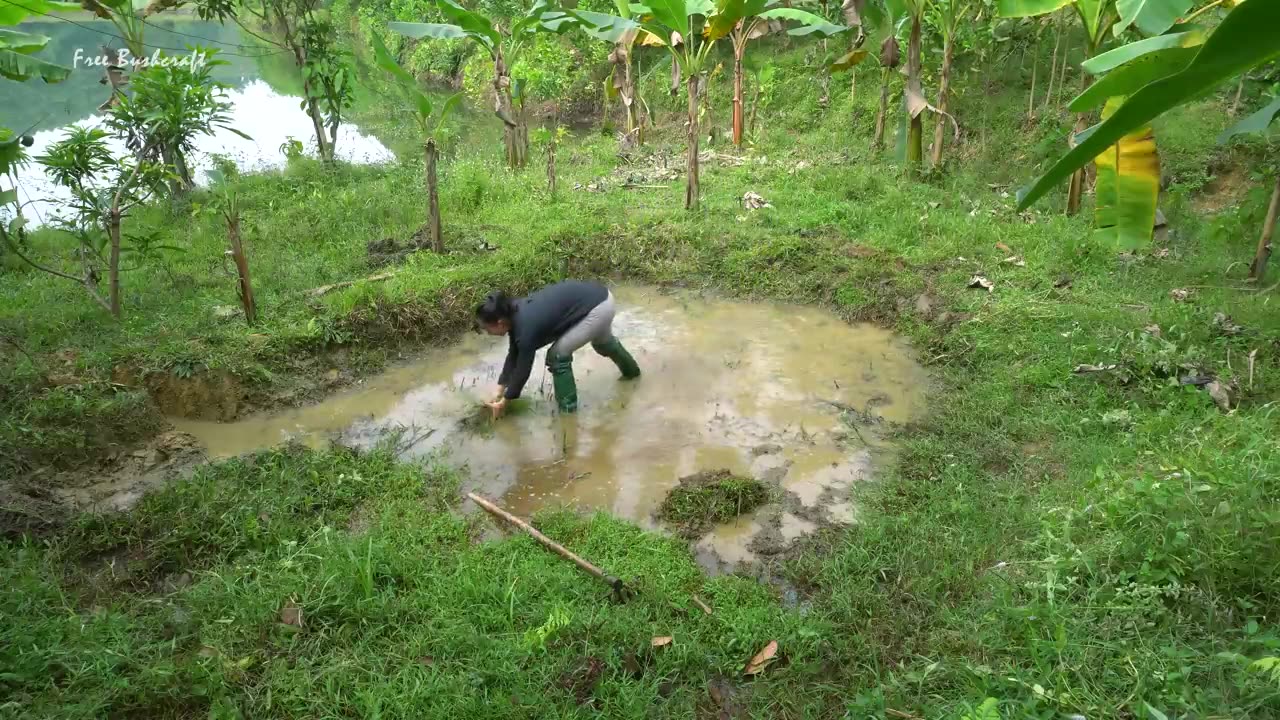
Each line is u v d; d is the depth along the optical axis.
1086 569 3.44
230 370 5.76
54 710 3.01
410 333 6.73
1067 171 1.70
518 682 3.22
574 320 5.39
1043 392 5.32
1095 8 7.39
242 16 25.50
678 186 10.21
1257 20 1.39
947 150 10.37
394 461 5.02
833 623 3.54
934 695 3.04
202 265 7.70
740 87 11.86
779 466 4.96
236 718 3.07
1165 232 7.48
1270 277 6.48
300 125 15.12
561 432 5.43
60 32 21.47
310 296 6.98
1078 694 2.82
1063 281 6.79
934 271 7.28
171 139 8.84
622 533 4.25
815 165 10.55
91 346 6.03
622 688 3.19
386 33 20.73
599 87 15.29
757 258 7.81
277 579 3.79
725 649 3.47
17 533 4.17
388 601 3.67
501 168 11.23
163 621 3.57
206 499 4.44
